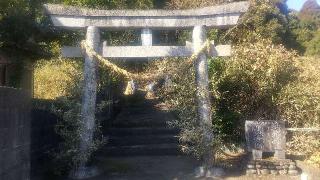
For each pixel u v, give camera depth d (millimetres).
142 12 8555
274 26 19000
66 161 8492
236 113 10047
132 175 8547
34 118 7910
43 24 9828
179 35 15703
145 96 17031
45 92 12352
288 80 10641
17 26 8781
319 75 10680
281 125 8750
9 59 9953
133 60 13789
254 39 14633
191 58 8438
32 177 7699
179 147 10281
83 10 8477
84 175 8312
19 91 5941
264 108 10266
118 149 10312
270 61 10320
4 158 5316
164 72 9078
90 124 8422
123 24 8562
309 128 9086
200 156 8531
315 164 9008
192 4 15969
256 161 8508
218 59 10367
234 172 8625
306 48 23031
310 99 9953
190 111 8531
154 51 8617
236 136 10000
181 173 8633
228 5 8406
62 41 11016
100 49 8594
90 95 8477
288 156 9430
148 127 11734
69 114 8336
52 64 13383
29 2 9352
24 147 6180
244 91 10328
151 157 10109
